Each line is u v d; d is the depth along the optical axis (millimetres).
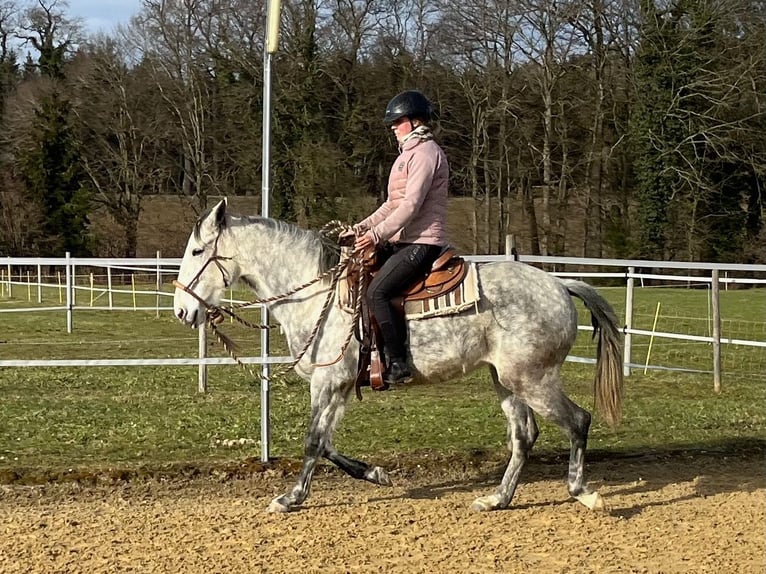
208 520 5625
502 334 5621
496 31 32875
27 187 36094
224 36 34594
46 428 8336
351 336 5617
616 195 35062
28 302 21953
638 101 33156
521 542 5219
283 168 33594
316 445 5789
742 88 31969
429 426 8500
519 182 36594
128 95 37000
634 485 6637
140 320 18906
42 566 4789
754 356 13883
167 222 38781
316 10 33969
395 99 5699
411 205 5461
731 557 4938
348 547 5109
